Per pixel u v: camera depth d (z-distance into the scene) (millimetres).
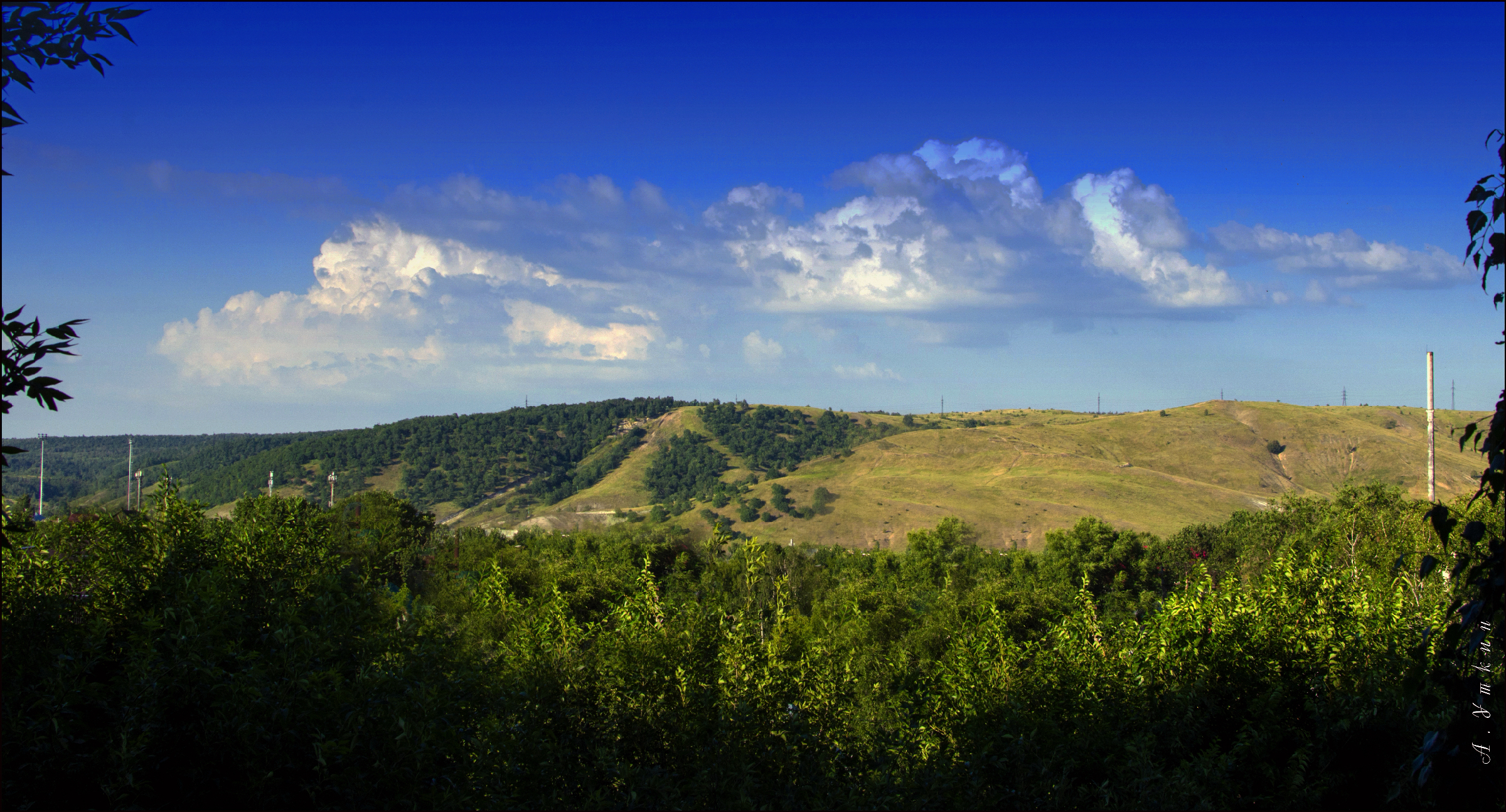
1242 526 48500
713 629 9055
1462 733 4461
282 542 9703
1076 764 7773
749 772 7000
